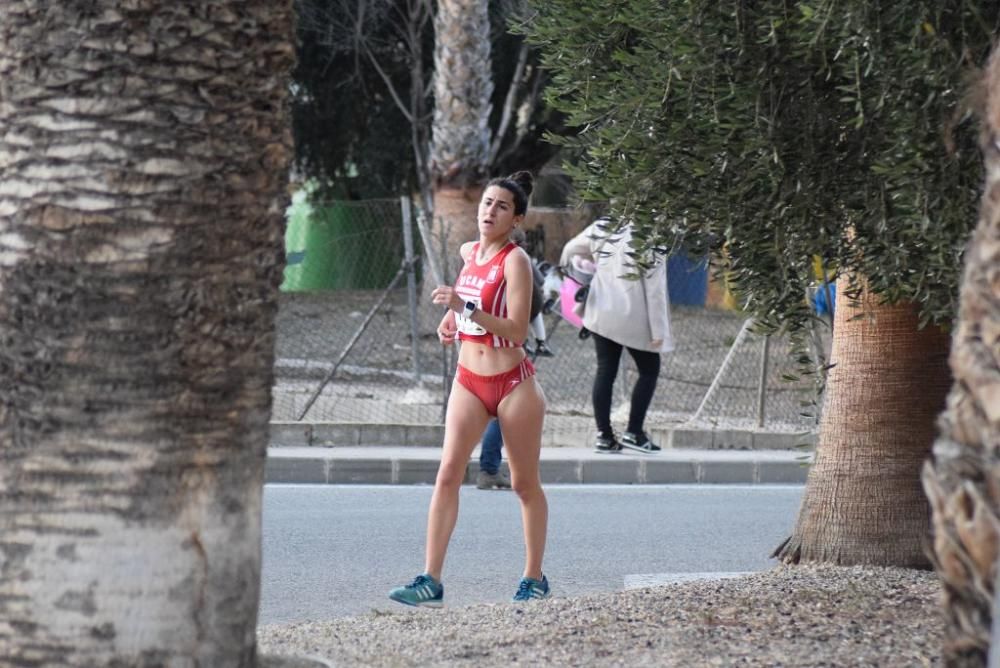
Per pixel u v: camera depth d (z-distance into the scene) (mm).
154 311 10680
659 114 15062
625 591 18531
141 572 10758
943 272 14641
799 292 16031
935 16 13539
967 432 8492
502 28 78812
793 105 15016
